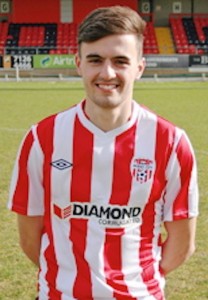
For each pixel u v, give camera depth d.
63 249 2.56
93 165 2.50
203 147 12.21
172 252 2.70
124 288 2.53
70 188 2.52
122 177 2.50
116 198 2.50
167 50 40.81
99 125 2.52
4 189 8.38
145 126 2.55
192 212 2.64
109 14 2.39
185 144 2.59
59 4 42.53
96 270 2.51
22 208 2.67
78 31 2.49
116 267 2.54
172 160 2.56
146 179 2.52
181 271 5.18
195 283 4.94
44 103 22.27
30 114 18.77
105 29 2.37
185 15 44.50
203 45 41.66
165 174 2.57
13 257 5.57
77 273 2.54
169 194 2.63
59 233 2.57
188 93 26.88
